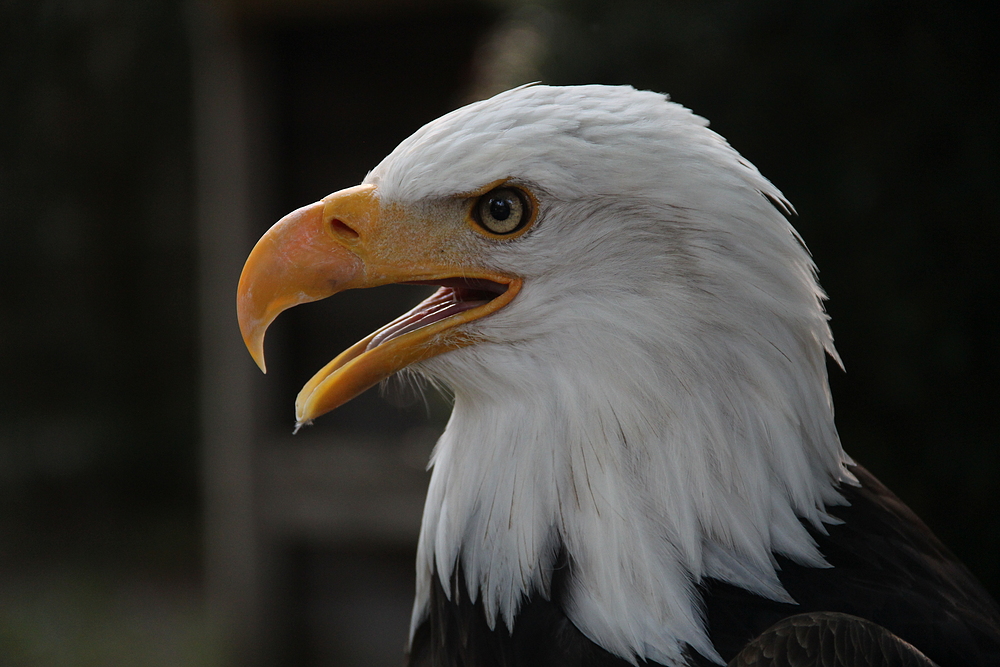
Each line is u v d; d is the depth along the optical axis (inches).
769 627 136.6
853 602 142.5
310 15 437.4
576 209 139.8
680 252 136.9
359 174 453.1
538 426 143.6
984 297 272.2
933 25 273.6
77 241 770.2
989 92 270.4
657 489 137.9
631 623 137.7
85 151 769.6
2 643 567.2
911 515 165.6
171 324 790.5
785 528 142.3
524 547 143.9
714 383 137.3
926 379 277.7
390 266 148.2
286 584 464.1
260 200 449.1
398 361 151.3
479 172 140.9
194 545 718.5
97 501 773.3
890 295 278.1
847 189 277.3
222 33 441.7
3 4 745.0
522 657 144.0
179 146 769.6
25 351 772.6
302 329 457.1
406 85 446.6
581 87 146.1
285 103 454.6
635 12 304.5
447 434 162.2
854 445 290.4
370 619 468.1
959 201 270.7
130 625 588.1
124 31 743.1
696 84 298.0
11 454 757.9
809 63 285.4
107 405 780.0
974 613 149.9
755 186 143.6
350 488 450.9
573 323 140.9
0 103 759.7
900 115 276.5
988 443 274.5
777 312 138.2
